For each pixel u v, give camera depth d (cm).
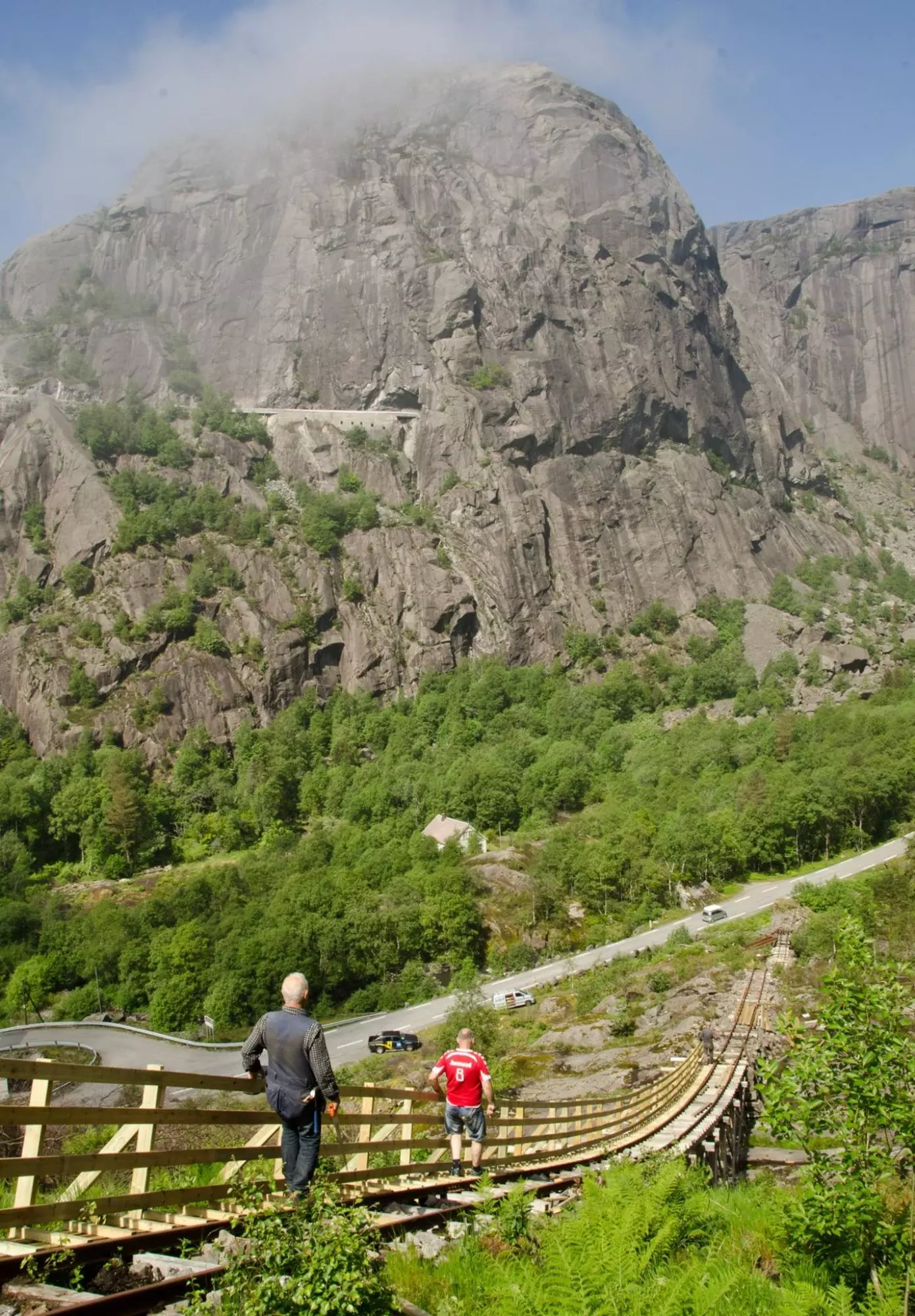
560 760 16462
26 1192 1012
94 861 16388
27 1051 8088
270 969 9931
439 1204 1659
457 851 13000
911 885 9594
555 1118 2377
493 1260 1180
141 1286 1039
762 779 14100
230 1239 1173
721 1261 1445
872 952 1722
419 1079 6319
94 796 16850
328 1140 1948
